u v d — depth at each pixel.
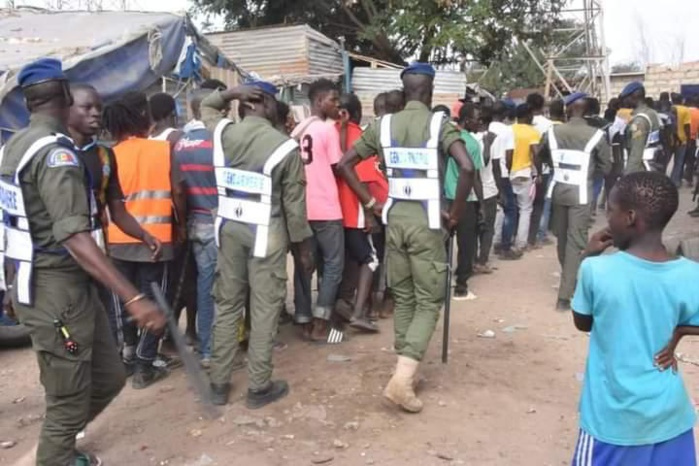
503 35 19.45
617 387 2.41
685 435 2.43
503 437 3.76
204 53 9.77
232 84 10.64
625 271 2.39
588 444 2.51
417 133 4.05
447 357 4.93
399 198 4.13
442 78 17.84
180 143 4.54
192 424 3.96
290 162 4.00
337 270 5.24
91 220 2.98
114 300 4.49
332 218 5.13
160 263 4.55
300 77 14.65
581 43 24.97
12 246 2.91
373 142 4.29
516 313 6.08
